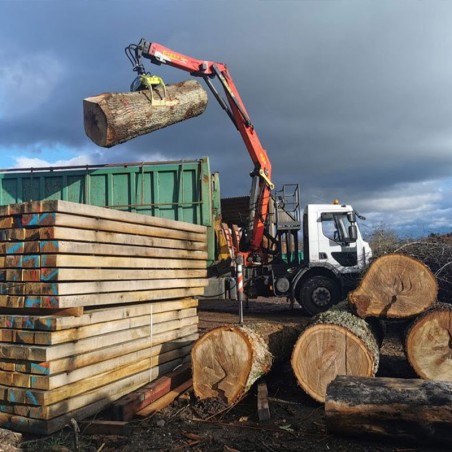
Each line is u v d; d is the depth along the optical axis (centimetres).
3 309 436
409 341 518
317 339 493
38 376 400
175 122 823
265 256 1221
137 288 502
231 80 1151
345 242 1167
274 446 390
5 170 1002
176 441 405
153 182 964
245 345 477
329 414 374
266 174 1194
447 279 866
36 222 407
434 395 360
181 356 602
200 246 647
